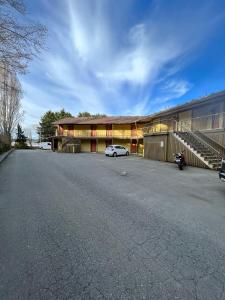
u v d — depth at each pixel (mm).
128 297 2418
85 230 4250
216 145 14453
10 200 6312
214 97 15102
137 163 17562
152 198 6711
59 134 38000
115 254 3346
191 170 13273
